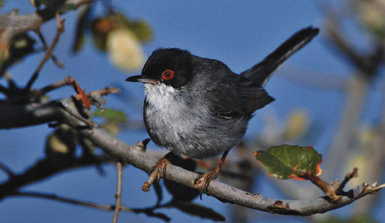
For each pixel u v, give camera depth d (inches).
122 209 299.0
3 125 283.3
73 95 306.0
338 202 232.2
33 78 312.8
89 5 368.2
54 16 304.8
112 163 346.3
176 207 302.5
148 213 301.9
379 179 535.2
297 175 231.3
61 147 325.1
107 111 337.1
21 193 305.7
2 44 284.4
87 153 336.2
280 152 236.1
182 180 306.3
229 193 287.7
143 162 312.3
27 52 327.3
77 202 303.1
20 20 295.7
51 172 334.6
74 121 304.0
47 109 293.6
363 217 374.9
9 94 315.6
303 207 248.2
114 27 369.1
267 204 264.1
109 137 310.2
